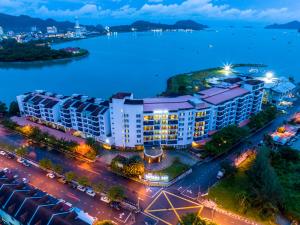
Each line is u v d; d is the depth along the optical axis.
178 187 123.88
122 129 150.75
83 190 120.94
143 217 105.56
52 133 172.25
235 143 163.38
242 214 106.81
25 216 92.75
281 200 106.06
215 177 131.38
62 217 88.94
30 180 128.25
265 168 111.75
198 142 158.12
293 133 177.00
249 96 189.00
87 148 145.75
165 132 153.12
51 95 198.12
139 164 128.88
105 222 95.25
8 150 156.75
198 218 97.19
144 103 158.38
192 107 150.50
